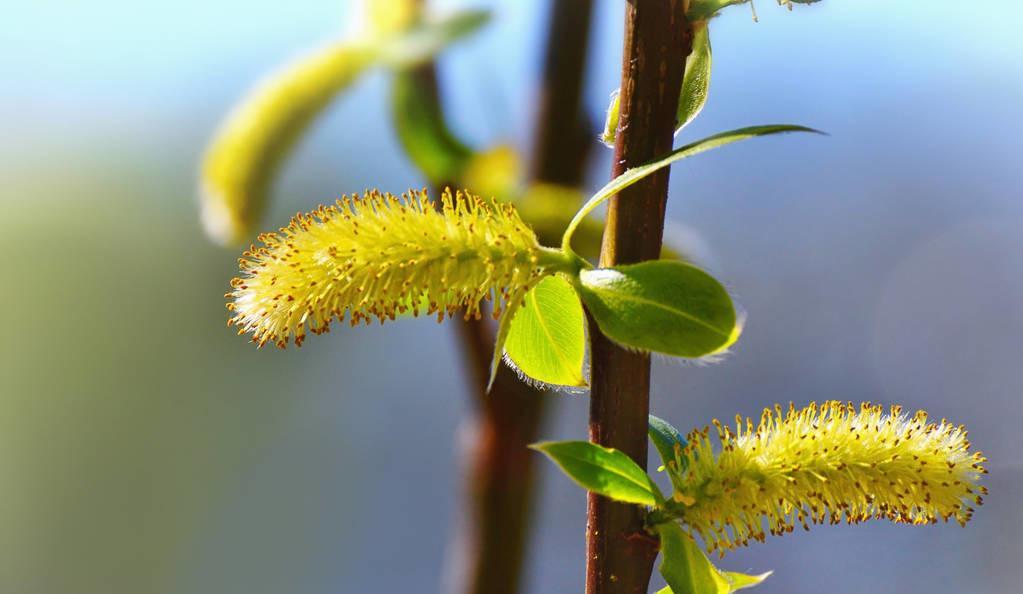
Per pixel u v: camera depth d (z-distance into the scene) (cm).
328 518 156
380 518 158
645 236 40
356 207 41
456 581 51
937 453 41
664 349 39
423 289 41
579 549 131
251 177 50
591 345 40
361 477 157
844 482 41
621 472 40
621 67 40
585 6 50
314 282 41
